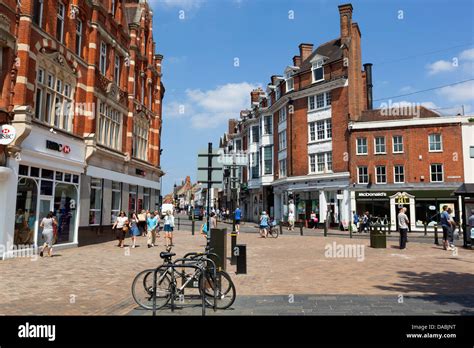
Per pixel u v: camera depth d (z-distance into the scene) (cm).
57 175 1566
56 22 1568
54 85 1567
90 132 1811
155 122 2953
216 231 883
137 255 1418
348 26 3444
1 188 1228
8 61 1281
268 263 1215
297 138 3653
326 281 907
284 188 3844
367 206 3144
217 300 671
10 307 660
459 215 2897
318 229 3256
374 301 701
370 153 3172
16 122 1273
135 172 2481
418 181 3030
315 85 3488
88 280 915
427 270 1062
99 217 1958
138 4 2784
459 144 2978
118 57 2275
